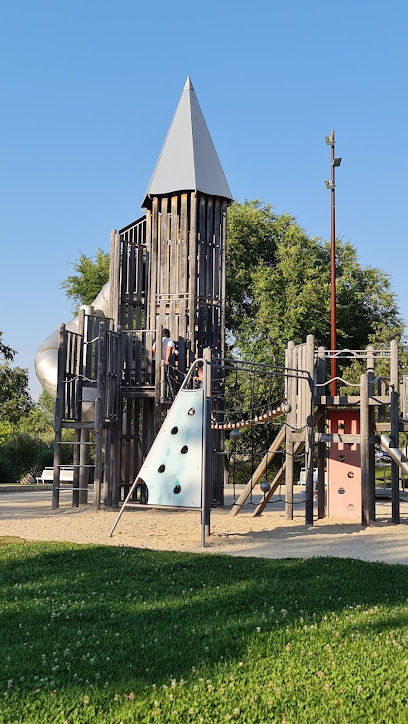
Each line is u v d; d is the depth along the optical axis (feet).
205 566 31.42
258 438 110.83
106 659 18.61
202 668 17.94
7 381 123.13
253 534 44.32
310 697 16.14
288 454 53.16
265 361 121.60
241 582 28.19
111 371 59.93
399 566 31.81
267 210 148.15
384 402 50.93
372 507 51.37
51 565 31.50
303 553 36.29
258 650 19.34
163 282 65.98
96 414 57.21
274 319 125.80
